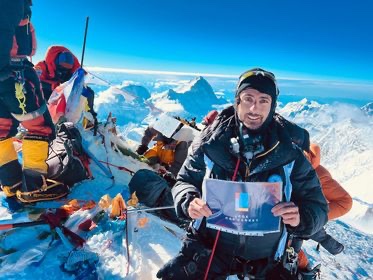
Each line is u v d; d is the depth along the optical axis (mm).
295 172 1144
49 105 2533
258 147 1106
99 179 2240
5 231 1619
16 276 1416
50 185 1896
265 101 1084
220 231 1205
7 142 1765
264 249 1191
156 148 2711
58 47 2887
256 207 1091
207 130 1193
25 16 1688
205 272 1231
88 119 2506
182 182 1262
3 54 1566
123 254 1571
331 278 2135
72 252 1494
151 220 1810
